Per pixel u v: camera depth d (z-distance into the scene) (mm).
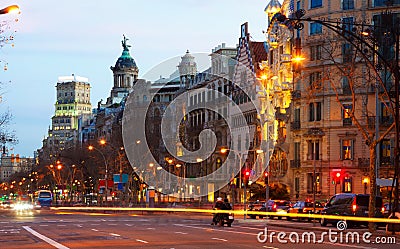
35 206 132000
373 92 84062
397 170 42375
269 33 106812
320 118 90438
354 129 87625
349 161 88000
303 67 91062
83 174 143500
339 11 87125
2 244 33594
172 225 54562
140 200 114500
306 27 91188
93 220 66062
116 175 110688
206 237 38219
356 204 50906
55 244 33281
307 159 91938
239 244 32719
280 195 95250
